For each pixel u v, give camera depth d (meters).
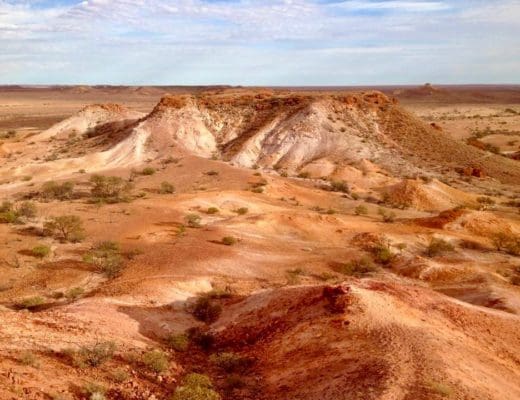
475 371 16.88
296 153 91.88
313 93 114.38
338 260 40.00
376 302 21.59
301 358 18.78
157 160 90.06
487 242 48.53
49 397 13.20
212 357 20.77
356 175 80.50
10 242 40.19
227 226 46.47
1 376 13.48
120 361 18.22
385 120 103.06
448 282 35.88
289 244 43.91
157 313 26.22
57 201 60.72
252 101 112.25
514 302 29.53
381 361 16.31
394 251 43.56
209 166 80.62
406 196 69.19
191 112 105.44
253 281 34.09
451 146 97.25
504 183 85.50
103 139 107.81
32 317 21.42
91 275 34.66
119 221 47.75
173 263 35.91
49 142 117.31
